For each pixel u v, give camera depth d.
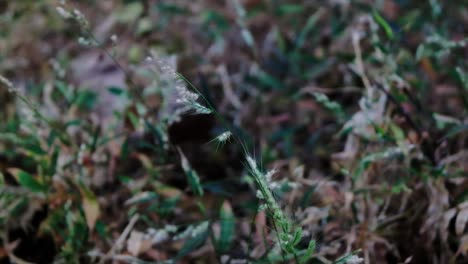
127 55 1.01
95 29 1.07
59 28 1.06
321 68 0.96
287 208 0.77
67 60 1.00
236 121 0.93
